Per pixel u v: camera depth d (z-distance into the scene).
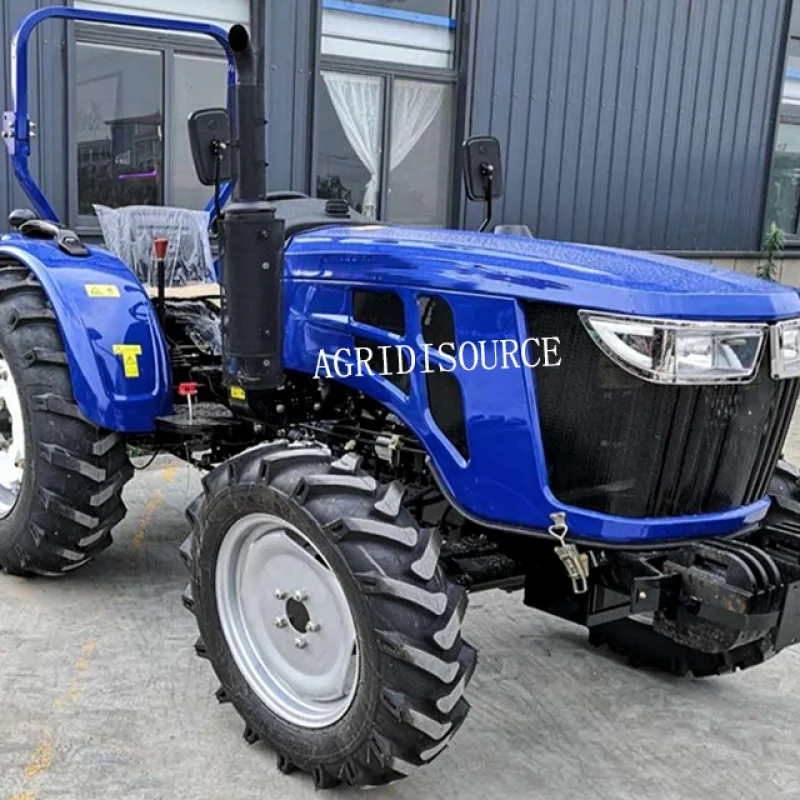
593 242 8.63
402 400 2.70
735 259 9.62
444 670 2.29
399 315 2.73
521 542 2.86
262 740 2.69
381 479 2.95
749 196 9.59
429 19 7.67
